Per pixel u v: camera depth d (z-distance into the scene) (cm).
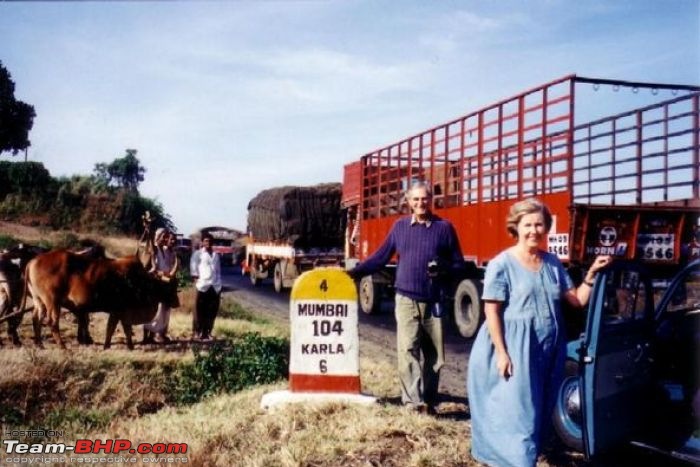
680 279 610
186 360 915
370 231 1727
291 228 2266
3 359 826
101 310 983
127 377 848
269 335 1172
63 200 5100
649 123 1070
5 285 1020
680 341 555
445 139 1352
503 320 443
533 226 440
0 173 5109
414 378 628
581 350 498
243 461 518
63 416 737
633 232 983
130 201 5306
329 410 636
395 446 532
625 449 600
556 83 1000
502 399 435
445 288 634
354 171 1953
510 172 1125
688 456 498
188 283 2091
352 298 686
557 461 565
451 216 1329
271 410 657
